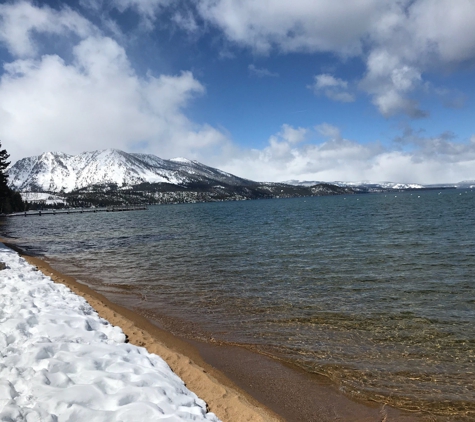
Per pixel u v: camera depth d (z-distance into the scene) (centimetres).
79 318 946
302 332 1104
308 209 10444
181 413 556
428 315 1226
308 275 1878
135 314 1296
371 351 960
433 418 670
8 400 504
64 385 579
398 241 2980
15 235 5031
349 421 665
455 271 1845
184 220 7412
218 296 1530
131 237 4216
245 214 9088
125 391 582
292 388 782
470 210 6391
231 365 894
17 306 980
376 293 1509
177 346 1006
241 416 648
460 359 901
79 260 2591
